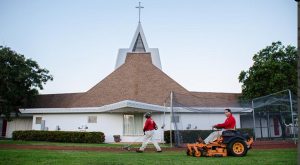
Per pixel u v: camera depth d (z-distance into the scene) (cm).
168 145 2123
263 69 2952
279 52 3019
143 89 3009
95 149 1619
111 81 3155
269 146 1728
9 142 2312
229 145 1113
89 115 2797
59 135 2548
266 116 3025
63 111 2825
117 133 2698
